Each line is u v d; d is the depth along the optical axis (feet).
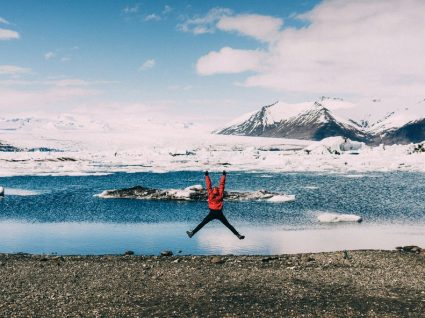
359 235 85.87
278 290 43.96
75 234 86.33
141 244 77.05
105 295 42.47
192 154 508.12
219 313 37.19
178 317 36.24
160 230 91.04
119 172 269.23
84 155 429.79
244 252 70.49
